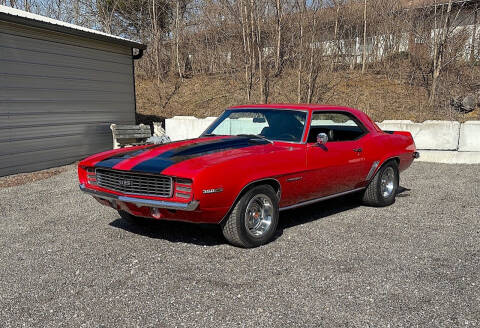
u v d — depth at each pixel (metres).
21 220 5.54
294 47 18.25
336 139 5.65
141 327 2.85
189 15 23.06
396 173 6.41
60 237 4.80
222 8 20.62
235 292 3.36
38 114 9.98
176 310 3.08
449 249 4.37
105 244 4.53
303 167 4.75
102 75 12.01
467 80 16.14
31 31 9.66
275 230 4.59
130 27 24.27
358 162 5.57
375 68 18.89
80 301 3.23
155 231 4.98
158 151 4.50
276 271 3.77
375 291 3.38
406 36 18.09
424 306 3.13
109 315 3.01
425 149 10.65
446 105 15.09
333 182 5.29
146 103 19.23
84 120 11.43
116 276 3.69
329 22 18.61
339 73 18.89
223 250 4.31
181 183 3.86
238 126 5.51
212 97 19.06
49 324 2.90
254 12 18.17
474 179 8.37
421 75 17.19
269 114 5.39
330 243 4.54
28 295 3.34
